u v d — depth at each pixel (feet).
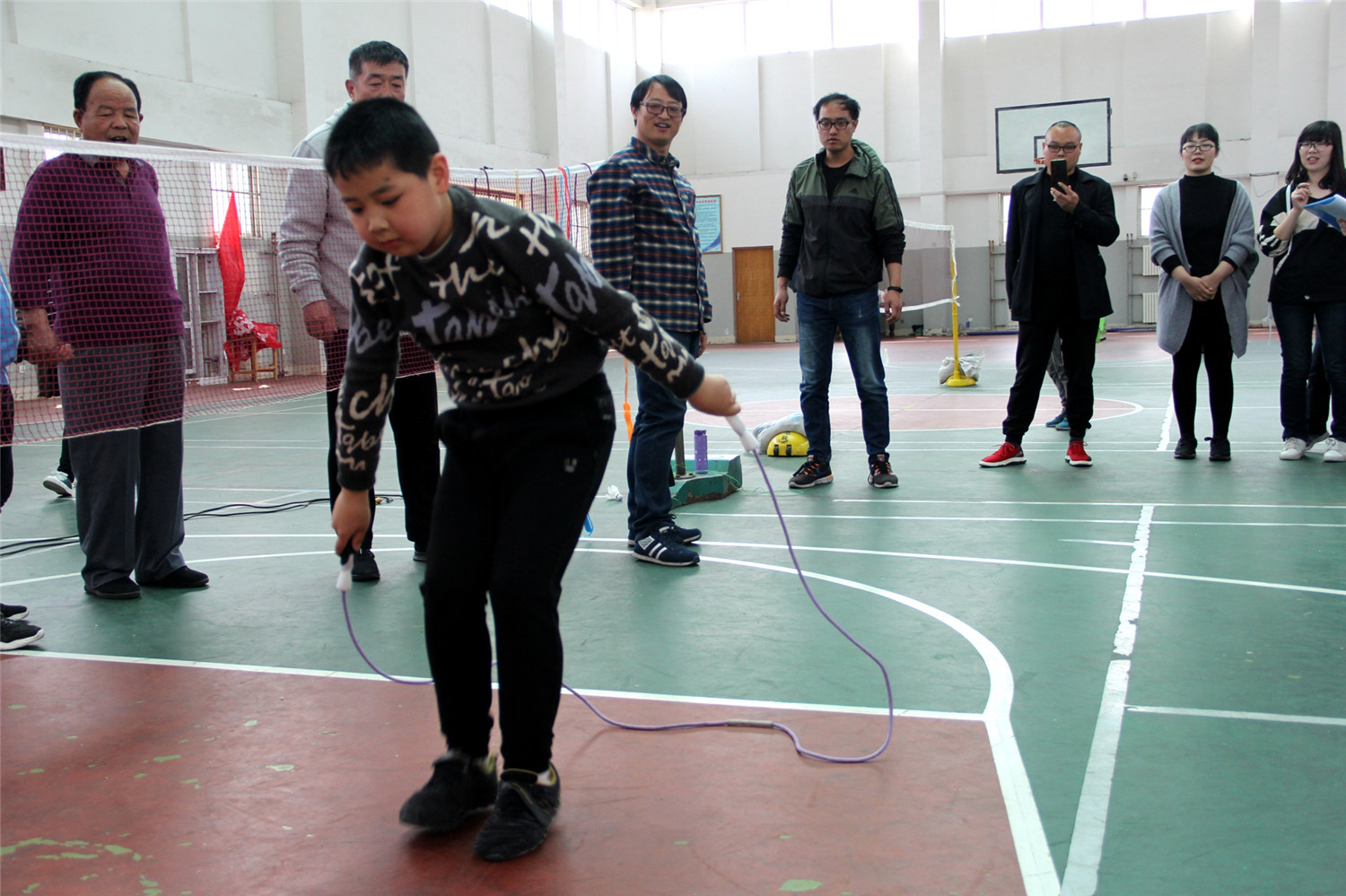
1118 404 28.68
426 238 5.24
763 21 79.71
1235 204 17.48
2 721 7.86
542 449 5.89
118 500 11.41
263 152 49.78
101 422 11.18
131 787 6.68
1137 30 71.87
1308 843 5.58
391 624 10.19
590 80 76.54
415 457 12.36
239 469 22.21
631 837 5.86
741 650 9.05
